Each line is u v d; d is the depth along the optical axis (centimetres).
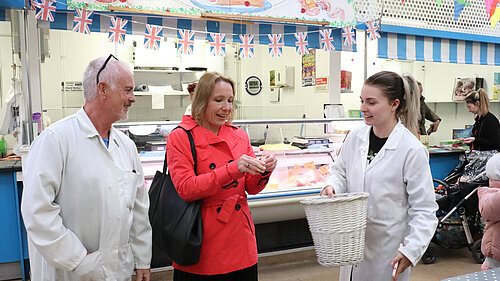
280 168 370
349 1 456
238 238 194
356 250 175
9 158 418
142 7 373
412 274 388
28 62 353
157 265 355
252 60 765
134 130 341
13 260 371
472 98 525
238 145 203
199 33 414
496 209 200
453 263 416
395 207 194
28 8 330
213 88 191
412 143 191
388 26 471
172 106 690
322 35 404
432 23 502
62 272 169
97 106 172
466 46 538
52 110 569
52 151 162
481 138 515
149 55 636
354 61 712
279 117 612
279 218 369
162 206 195
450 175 459
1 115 496
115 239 172
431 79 735
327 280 367
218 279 194
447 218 422
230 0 407
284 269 392
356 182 202
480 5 535
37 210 155
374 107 192
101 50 637
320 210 172
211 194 182
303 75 642
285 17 427
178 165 188
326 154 396
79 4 352
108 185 171
